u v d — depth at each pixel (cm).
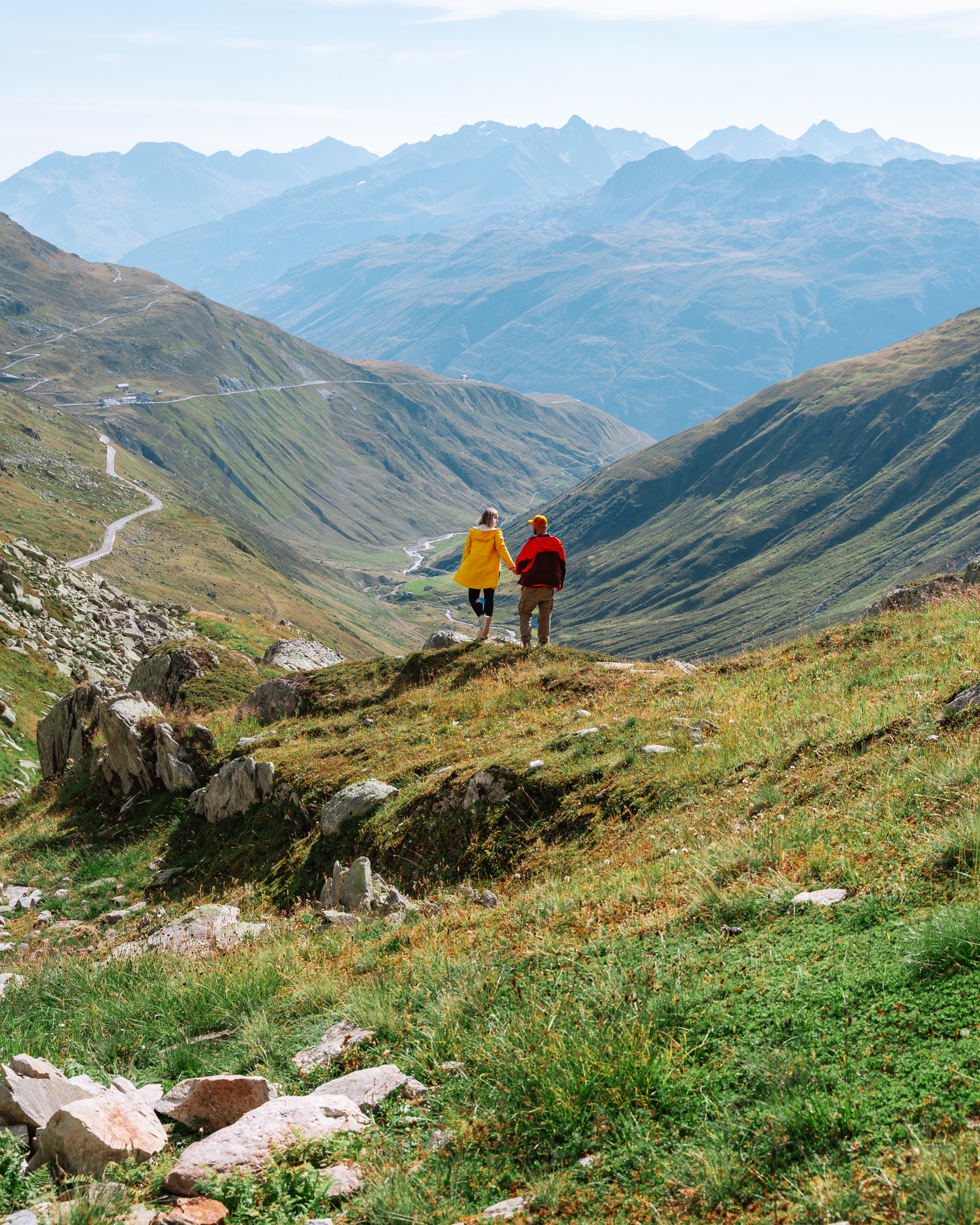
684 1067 563
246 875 1662
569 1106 549
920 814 830
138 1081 788
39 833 2323
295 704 2523
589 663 2102
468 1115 597
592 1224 452
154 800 2206
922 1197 396
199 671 3134
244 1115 636
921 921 632
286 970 1002
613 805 1233
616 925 820
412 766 1678
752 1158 467
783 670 1661
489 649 2370
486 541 2294
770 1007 592
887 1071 497
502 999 743
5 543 6116
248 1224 513
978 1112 443
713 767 1202
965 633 1512
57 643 5066
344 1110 629
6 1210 545
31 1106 651
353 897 1291
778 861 845
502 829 1316
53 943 1561
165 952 1204
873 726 1112
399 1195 509
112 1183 564
